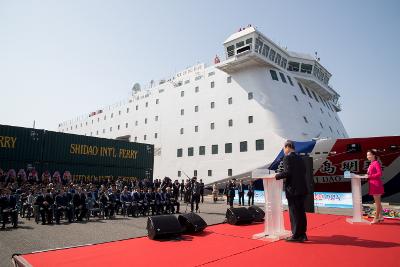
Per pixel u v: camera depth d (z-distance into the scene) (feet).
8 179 58.85
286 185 15.80
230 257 12.63
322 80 104.94
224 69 86.33
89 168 72.23
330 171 50.49
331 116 104.78
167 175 97.66
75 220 37.86
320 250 13.35
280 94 79.61
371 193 21.95
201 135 90.12
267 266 11.10
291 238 15.39
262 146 74.74
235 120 82.38
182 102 99.60
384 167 45.39
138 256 13.17
